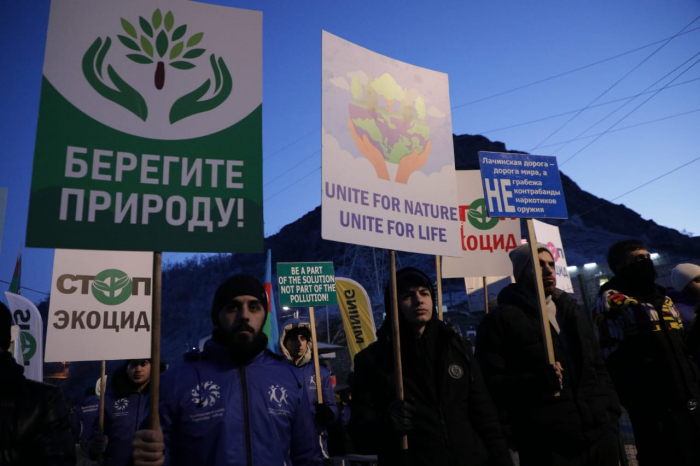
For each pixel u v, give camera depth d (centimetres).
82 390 5191
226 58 262
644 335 346
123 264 474
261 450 223
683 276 463
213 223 242
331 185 293
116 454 457
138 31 250
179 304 12144
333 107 308
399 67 348
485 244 584
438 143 352
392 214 316
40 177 222
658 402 338
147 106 244
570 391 321
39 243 215
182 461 217
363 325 1273
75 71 236
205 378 231
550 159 391
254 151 256
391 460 275
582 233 13338
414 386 287
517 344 332
